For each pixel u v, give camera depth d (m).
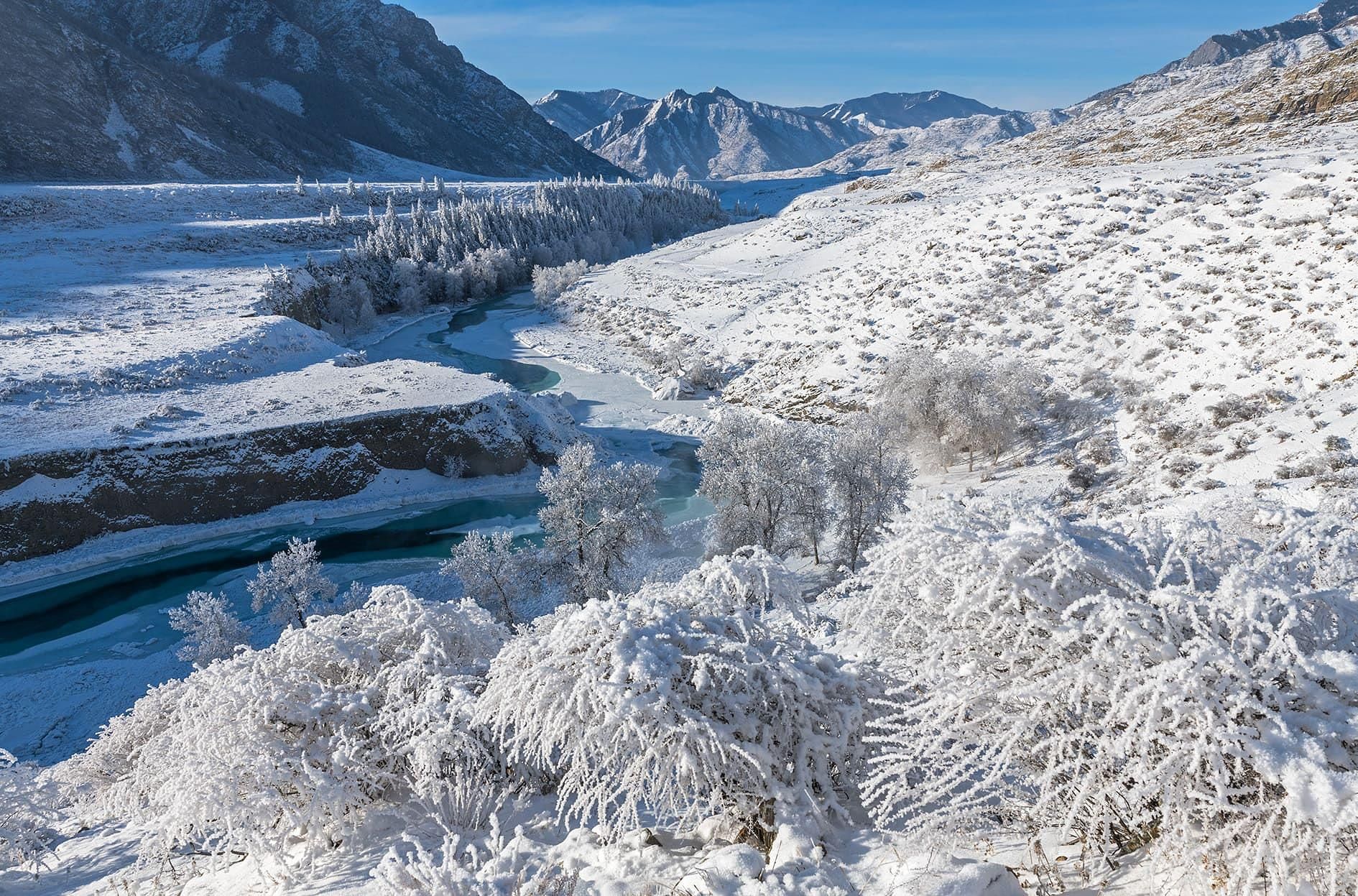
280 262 103.06
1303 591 4.29
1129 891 4.16
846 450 30.72
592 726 5.77
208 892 7.16
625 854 5.55
